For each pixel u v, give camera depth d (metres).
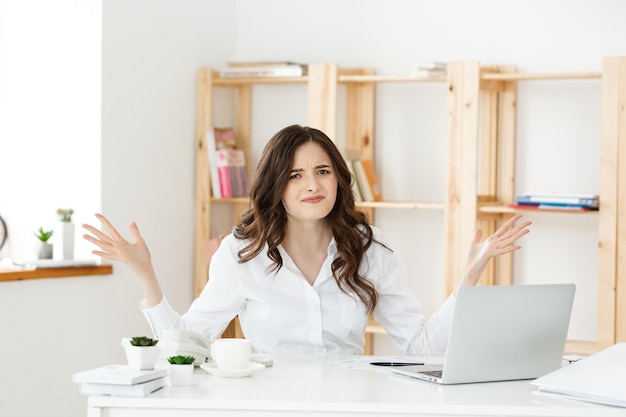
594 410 2.11
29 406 4.35
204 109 5.31
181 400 2.13
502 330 2.45
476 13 5.14
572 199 4.58
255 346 3.10
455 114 4.78
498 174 5.08
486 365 2.44
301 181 2.93
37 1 4.89
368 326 5.00
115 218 4.82
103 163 4.73
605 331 4.52
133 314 4.89
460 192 4.77
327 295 3.07
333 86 5.07
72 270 4.50
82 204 4.78
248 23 5.68
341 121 5.42
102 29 4.70
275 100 5.63
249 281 3.06
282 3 5.59
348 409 2.11
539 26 5.02
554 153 4.99
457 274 4.79
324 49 5.49
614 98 4.48
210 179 5.33
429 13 5.24
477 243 2.95
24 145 4.95
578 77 4.62
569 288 2.55
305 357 2.87
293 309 3.04
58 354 4.49
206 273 5.29
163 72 5.11
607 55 4.90
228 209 5.60
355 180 5.07
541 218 5.00
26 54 4.94
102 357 4.73
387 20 5.34
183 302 5.31
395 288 3.17
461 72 4.76
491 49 5.11
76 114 4.79
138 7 4.92
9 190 4.99
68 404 4.55
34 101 4.91
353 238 3.05
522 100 5.05
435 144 5.25
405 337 3.13
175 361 2.31
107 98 4.75
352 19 5.43
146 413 2.14
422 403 2.12
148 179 5.03
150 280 2.79
